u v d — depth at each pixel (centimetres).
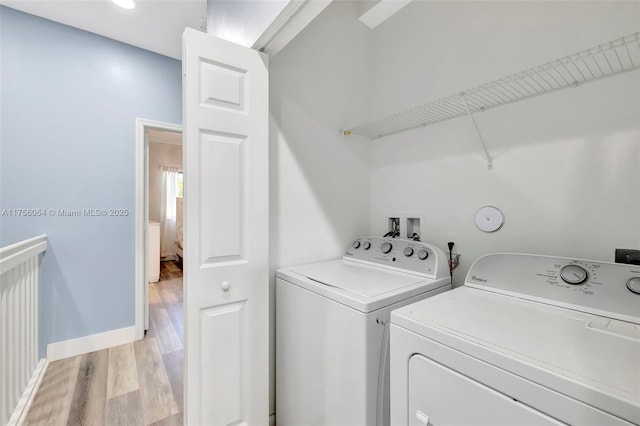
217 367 126
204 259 122
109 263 247
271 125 155
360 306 104
